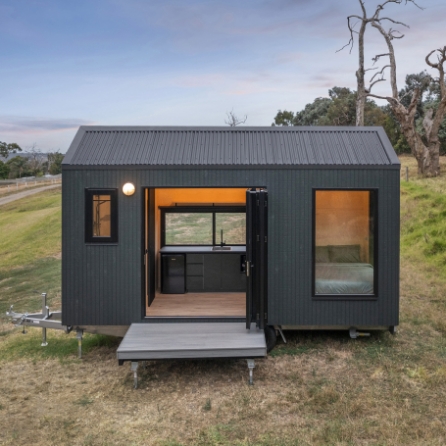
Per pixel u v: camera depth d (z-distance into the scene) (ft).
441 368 18.10
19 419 14.79
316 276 20.44
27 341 24.22
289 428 13.82
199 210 27.27
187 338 17.99
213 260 26.16
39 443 13.19
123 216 20.03
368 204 20.35
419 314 26.04
